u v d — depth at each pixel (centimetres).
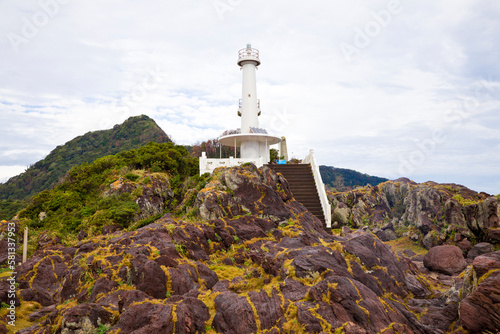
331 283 1133
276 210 2183
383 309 1136
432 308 1331
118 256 1441
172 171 3372
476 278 1150
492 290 1013
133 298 1127
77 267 1538
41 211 2766
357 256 1494
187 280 1327
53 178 7781
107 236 1970
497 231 2442
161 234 1683
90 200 2784
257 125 3597
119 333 985
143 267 1271
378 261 1534
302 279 1245
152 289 1235
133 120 9856
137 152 3534
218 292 1250
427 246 3234
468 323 1061
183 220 2045
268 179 2459
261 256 1664
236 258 1712
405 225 3897
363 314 1048
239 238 1872
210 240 1794
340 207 3972
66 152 9012
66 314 1023
